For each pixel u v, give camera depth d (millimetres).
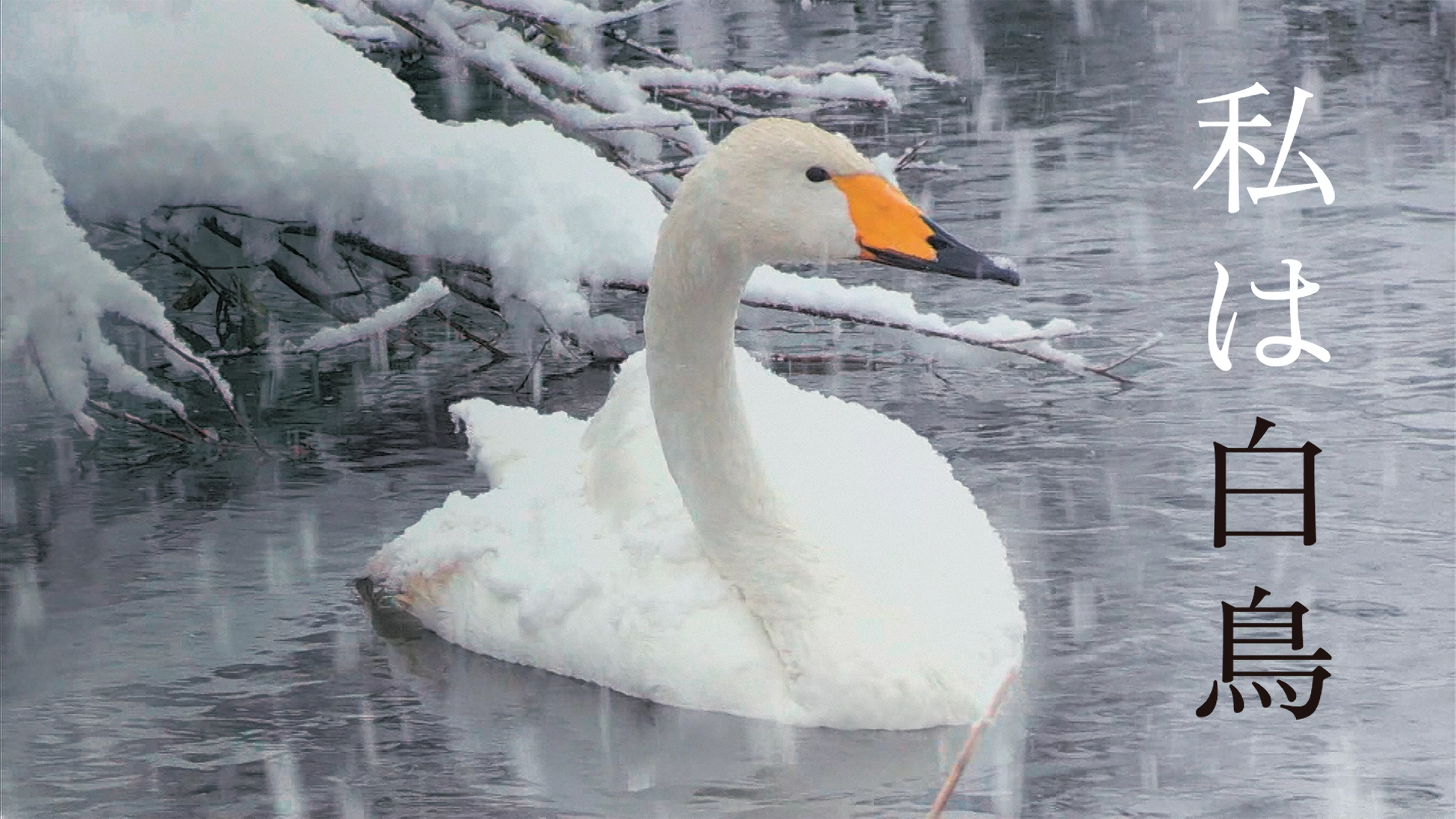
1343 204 18562
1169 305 15930
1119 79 24531
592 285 14203
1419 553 11195
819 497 10422
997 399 14180
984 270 8914
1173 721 9320
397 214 14023
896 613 9453
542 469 11086
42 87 13836
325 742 9375
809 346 15578
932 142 21734
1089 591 10875
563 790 8773
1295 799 8516
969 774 8805
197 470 13320
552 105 15875
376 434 13969
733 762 8969
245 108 13953
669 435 9594
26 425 14312
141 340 16000
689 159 17312
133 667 10297
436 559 10633
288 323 16391
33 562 11773
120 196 13797
